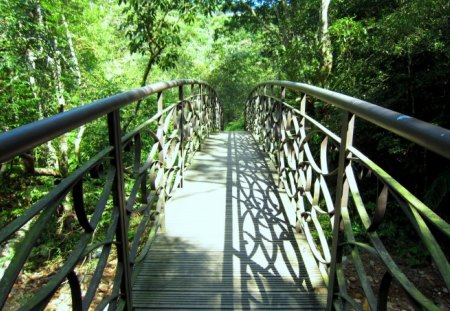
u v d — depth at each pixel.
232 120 20.73
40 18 5.34
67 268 1.06
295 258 2.34
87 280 3.37
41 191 5.57
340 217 1.59
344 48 5.80
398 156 4.61
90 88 6.73
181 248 2.46
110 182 1.47
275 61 10.55
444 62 4.13
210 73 19.88
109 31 10.11
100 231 4.67
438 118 4.26
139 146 2.03
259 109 6.26
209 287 2.04
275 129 4.34
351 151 1.44
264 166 4.40
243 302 1.92
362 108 1.23
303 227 2.45
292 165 2.96
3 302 0.70
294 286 2.05
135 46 6.15
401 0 5.06
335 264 1.66
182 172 3.65
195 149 4.99
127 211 1.77
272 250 2.43
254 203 3.22
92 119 1.22
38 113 5.50
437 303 3.49
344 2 7.04
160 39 6.18
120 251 1.64
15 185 6.09
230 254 2.38
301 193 2.56
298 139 2.62
